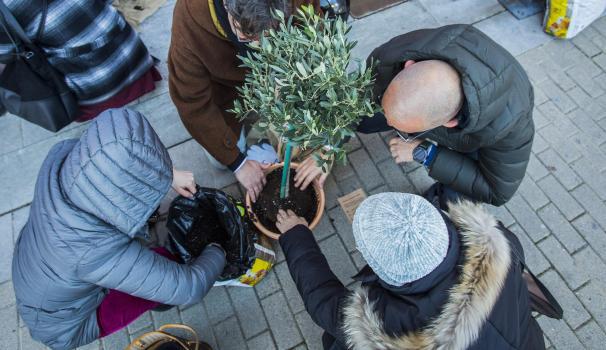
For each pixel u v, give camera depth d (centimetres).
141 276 157
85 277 148
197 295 178
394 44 183
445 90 153
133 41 269
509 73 163
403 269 126
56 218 141
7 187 277
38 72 241
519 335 144
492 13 332
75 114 271
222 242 216
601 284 246
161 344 203
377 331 138
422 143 215
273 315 243
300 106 154
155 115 298
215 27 165
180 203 208
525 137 181
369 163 281
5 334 239
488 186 207
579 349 231
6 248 261
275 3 135
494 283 132
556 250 255
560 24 308
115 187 139
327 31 155
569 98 299
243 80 203
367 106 144
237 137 231
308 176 222
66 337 174
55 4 223
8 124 297
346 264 256
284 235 196
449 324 129
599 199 267
